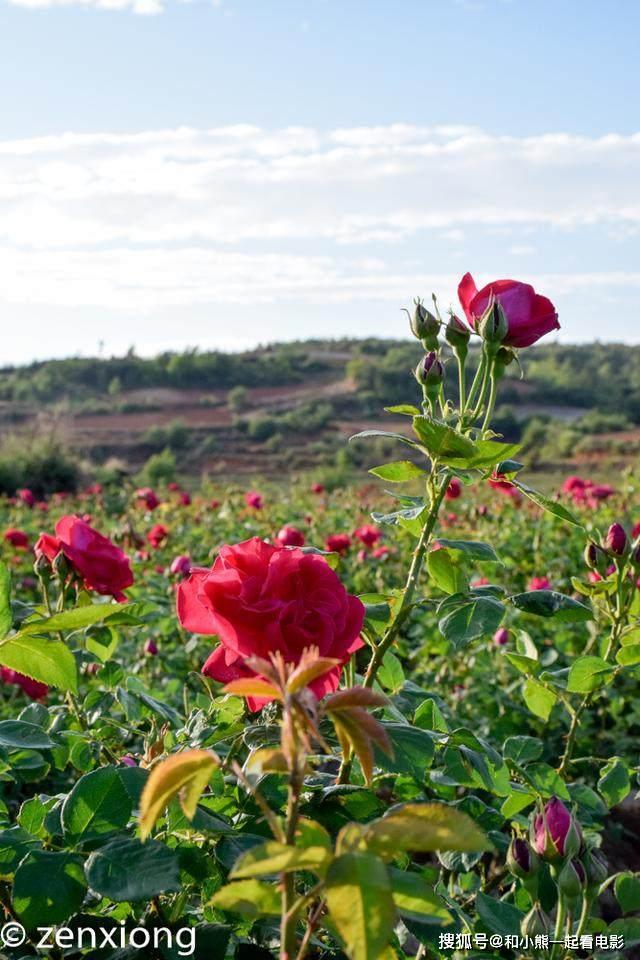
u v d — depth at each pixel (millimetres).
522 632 1993
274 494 15305
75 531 2008
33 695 2770
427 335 1695
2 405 62531
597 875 1349
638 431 51031
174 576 4531
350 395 67625
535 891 1376
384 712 1712
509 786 1736
